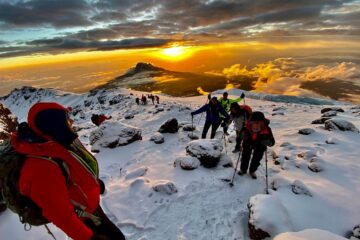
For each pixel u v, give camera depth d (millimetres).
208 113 11680
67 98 113125
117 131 11625
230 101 12250
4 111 8961
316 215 5434
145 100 41625
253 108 24531
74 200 2115
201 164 8336
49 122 1839
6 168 1785
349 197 5934
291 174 7461
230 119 10133
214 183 7176
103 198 6598
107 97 84250
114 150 11016
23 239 4379
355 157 7996
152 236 5223
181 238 5129
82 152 2211
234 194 6652
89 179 2158
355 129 10930
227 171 7984
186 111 22672
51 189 1780
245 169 7621
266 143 6961
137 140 11852
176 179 7594
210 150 8359
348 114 16594
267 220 4859
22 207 1865
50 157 1841
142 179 7250
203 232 5289
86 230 1882
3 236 4426
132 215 5867
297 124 14305
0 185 1837
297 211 5535
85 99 103000
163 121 20516
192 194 6629
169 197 6484
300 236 3770
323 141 9945
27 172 1778
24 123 1907
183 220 5660
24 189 1795
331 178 6922
